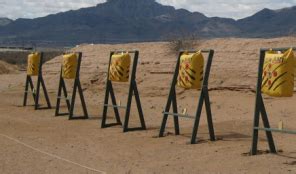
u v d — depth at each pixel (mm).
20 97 28875
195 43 32469
